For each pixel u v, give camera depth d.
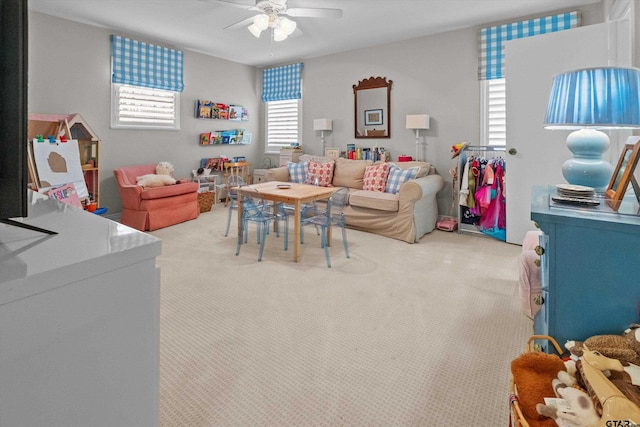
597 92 1.76
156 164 5.48
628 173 1.57
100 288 0.72
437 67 5.00
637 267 1.27
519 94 3.85
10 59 0.70
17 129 0.72
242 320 2.36
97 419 0.74
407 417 1.54
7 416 0.60
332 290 2.85
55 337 0.65
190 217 5.23
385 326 2.30
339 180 5.47
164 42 5.42
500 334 2.21
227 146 6.59
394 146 5.49
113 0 3.93
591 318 1.35
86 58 4.67
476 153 4.73
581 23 4.05
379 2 3.92
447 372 1.84
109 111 4.97
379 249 3.96
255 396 1.65
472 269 3.34
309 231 4.73
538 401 1.10
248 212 3.87
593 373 1.07
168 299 2.65
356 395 1.67
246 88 6.80
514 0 3.91
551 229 1.39
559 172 3.70
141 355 0.81
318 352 2.01
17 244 0.76
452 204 4.95
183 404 1.59
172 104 5.71
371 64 5.58
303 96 6.43
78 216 1.02
